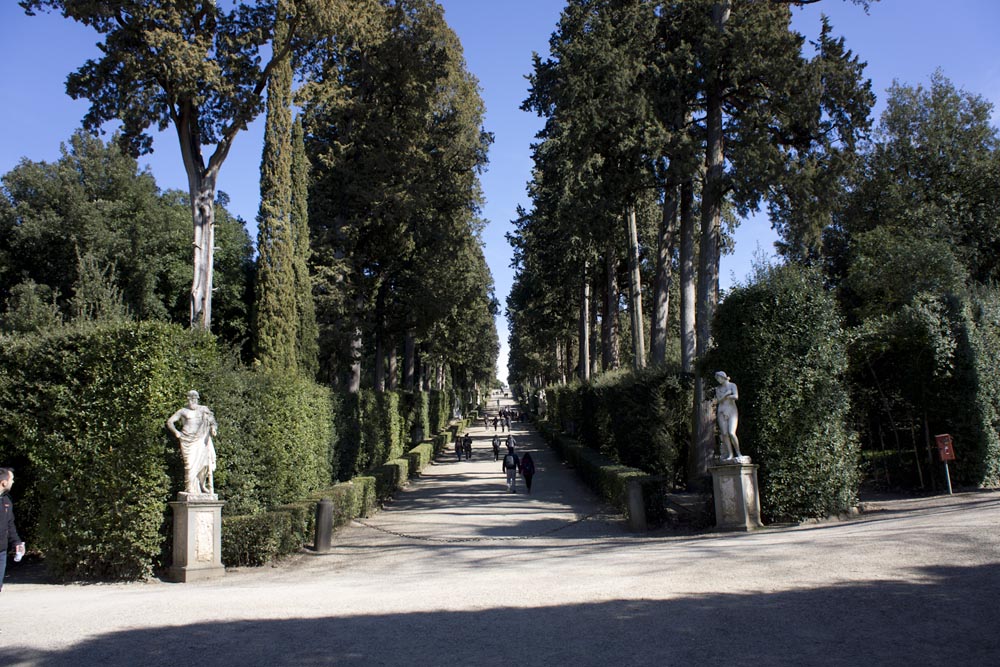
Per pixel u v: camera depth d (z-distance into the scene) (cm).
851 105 1827
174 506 1118
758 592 730
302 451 1683
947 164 3534
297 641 643
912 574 742
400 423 3644
